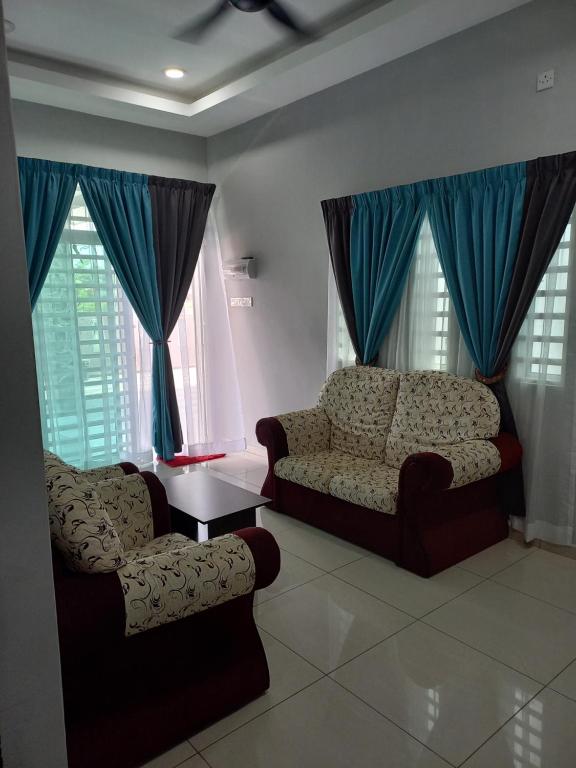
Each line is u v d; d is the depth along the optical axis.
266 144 4.74
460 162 3.44
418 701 2.05
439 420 3.35
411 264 3.71
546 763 1.77
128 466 2.87
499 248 3.19
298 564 3.11
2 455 0.83
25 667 0.89
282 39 3.57
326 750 1.83
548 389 3.14
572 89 2.90
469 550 3.16
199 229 5.06
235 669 1.99
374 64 3.75
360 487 3.15
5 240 0.80
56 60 3.83
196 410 5.36
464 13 3.11
